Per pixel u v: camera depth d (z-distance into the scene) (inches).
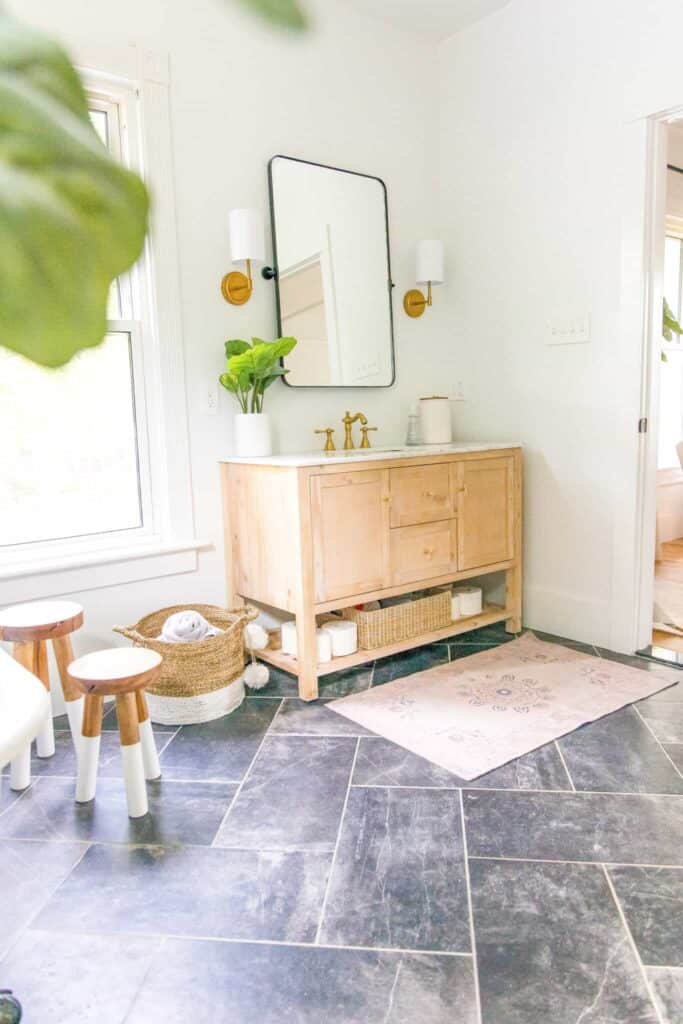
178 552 99.3
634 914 53.5
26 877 59.2
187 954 50.8
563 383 109.9
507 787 71.3
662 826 64.3
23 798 71.5
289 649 99.6
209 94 96.8
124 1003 46.7
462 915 53.8
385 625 101.3
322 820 66.6
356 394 117.8
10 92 7.3
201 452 101.0
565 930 52.1
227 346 98.9
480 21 114.8
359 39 112.5
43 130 7.3
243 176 101.3
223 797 70.8
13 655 76.5
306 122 107.4
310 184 108.0
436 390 128.3
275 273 104.9
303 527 88.7
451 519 104.7
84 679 66.4
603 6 97.7
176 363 96.9
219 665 88.0
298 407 111.0
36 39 7.7
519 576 115.6
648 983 47.2
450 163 123.1
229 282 100.2
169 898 56.4
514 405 117.8
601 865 59.1
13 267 6.7
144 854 62.0
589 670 100.3
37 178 7.1
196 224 97.2
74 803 70.4
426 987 47.4
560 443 111.4
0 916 54.7
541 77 107.1
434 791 70.9
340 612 111.7
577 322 106.6
